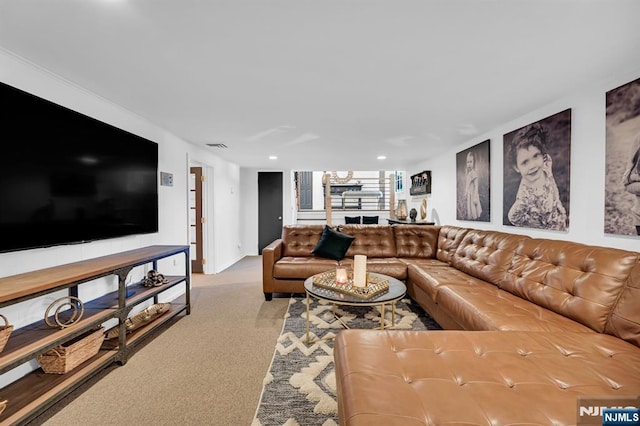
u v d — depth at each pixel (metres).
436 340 1.35
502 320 1.62
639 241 1.75
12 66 1.66
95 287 2.22
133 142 2.54
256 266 5.29
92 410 1.50
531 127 2.63
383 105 2.50
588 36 1.49
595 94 2.05
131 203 2.51
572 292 1.70
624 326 1.38
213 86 2.10
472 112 2.68
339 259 3.56
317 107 2.54
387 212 8.66
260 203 6.48
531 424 0.84
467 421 0.85
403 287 2.37
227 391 1.65
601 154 2.01
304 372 1.84
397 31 1.45
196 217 4.73
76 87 2.08
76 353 1.69
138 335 2.15
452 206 4.30
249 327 2.54
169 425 1.40
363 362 1.16
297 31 1.45
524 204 2.72
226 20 1.36
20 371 1.65
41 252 1.80
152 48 1.60
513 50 1.63
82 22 1.36
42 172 1.74
